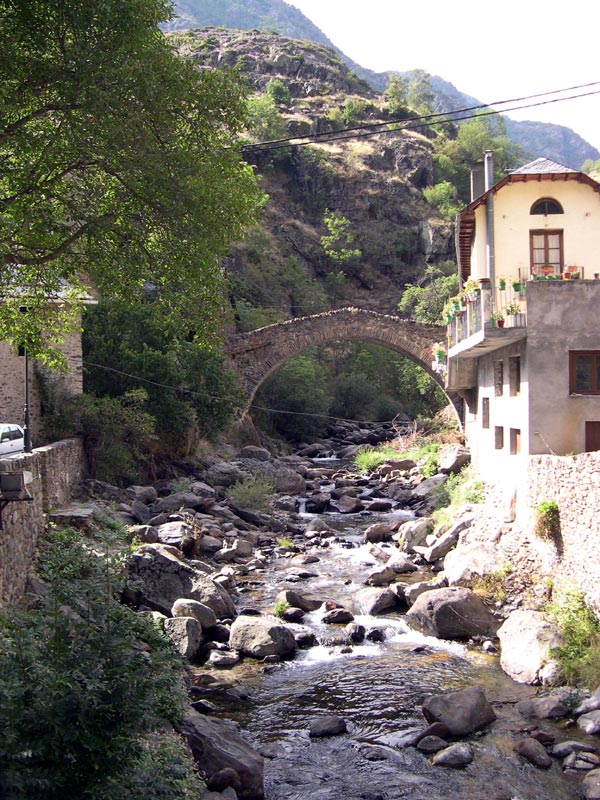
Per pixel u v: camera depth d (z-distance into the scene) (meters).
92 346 29.98
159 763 6.85
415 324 38.12
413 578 18.61
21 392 25.08
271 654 13.66
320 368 61.38
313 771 9.76
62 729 5.80
